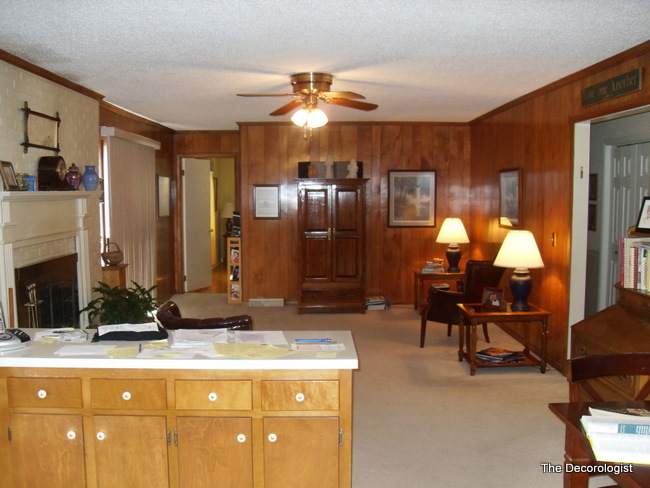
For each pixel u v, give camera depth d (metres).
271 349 2.59
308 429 2.48
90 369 2.48
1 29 3.25
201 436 2.49
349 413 2.48
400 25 3.17
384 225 7.54
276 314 7.09
